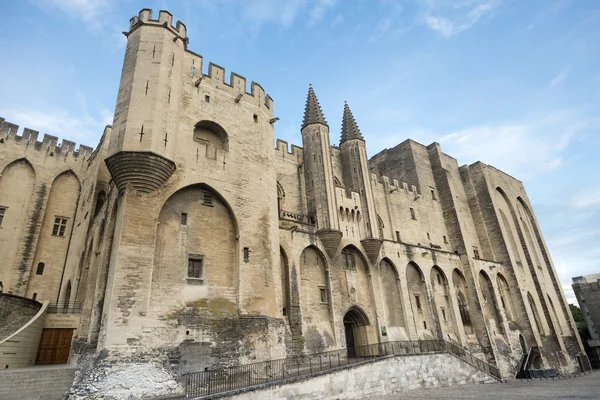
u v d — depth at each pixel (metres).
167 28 24.39
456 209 46.91
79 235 31.83
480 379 31.20
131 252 18.61
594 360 59.62
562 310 55.59
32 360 22.91
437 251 41.50
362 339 31.81
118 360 16.52
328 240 30.61
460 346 37.31
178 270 20.41
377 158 54.91
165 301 19.22
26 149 35.28
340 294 30.31
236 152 25.55
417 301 37.19
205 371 16.84
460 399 20.27
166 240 20.64
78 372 17.77
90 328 19.05
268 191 26.41
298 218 32.19
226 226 23.38
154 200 20.41
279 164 34.56
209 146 24.42
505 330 42.22
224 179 23.98
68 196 36.69
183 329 19.06
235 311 21.28
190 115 24.19
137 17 24.69
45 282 33.22
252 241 23.66
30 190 34.56
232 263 22.70
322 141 34.81
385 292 34.72
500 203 54.94
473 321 41.09
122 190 20.06
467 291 42.47
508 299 46.50
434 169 50.84
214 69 27.06
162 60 23.19
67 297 30.94
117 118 21.50
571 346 51.41
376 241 33.88
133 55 23.14
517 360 40.84
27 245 32.94
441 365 28.31
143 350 17.42
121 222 19.02
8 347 20.72
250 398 16.14
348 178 37.81
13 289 31.33
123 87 22.36
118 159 19.92
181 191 22.25
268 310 22.45
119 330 17.08
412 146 50.38
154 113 21.34
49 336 24.52
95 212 29.67
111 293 17.50
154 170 20.22
